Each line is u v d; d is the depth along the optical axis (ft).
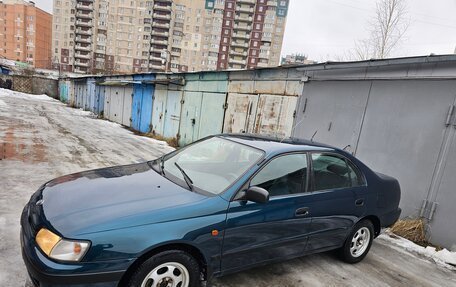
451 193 14.48
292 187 9.56
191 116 39.14
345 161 11.26
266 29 276.82
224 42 280.72
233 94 31.96
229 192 8.34
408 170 16.37
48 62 289.33
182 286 7.69
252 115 29.25
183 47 276.82
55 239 6.46
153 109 49.16
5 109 53.67
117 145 33.14
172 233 7.14
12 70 133.90
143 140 40.73
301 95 23.90
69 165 21.33
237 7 275.18
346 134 20.10
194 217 7.56
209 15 273.54
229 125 32.40
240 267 8.63
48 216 7.11
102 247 6.45
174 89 43.32
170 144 40.83
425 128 15.70
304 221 9.62
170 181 9.36
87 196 7.89
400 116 16.93
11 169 18.33
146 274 7.00
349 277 10.73
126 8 266.77
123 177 9.49
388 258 12.87
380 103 18.01
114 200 7.70
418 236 15.33
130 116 57.62
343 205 10.67
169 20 268.21
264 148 9.91
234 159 9.89
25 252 6.79
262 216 8.62
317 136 22.29
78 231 6.48
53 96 137.90
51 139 30.89
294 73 24.66
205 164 10.28
